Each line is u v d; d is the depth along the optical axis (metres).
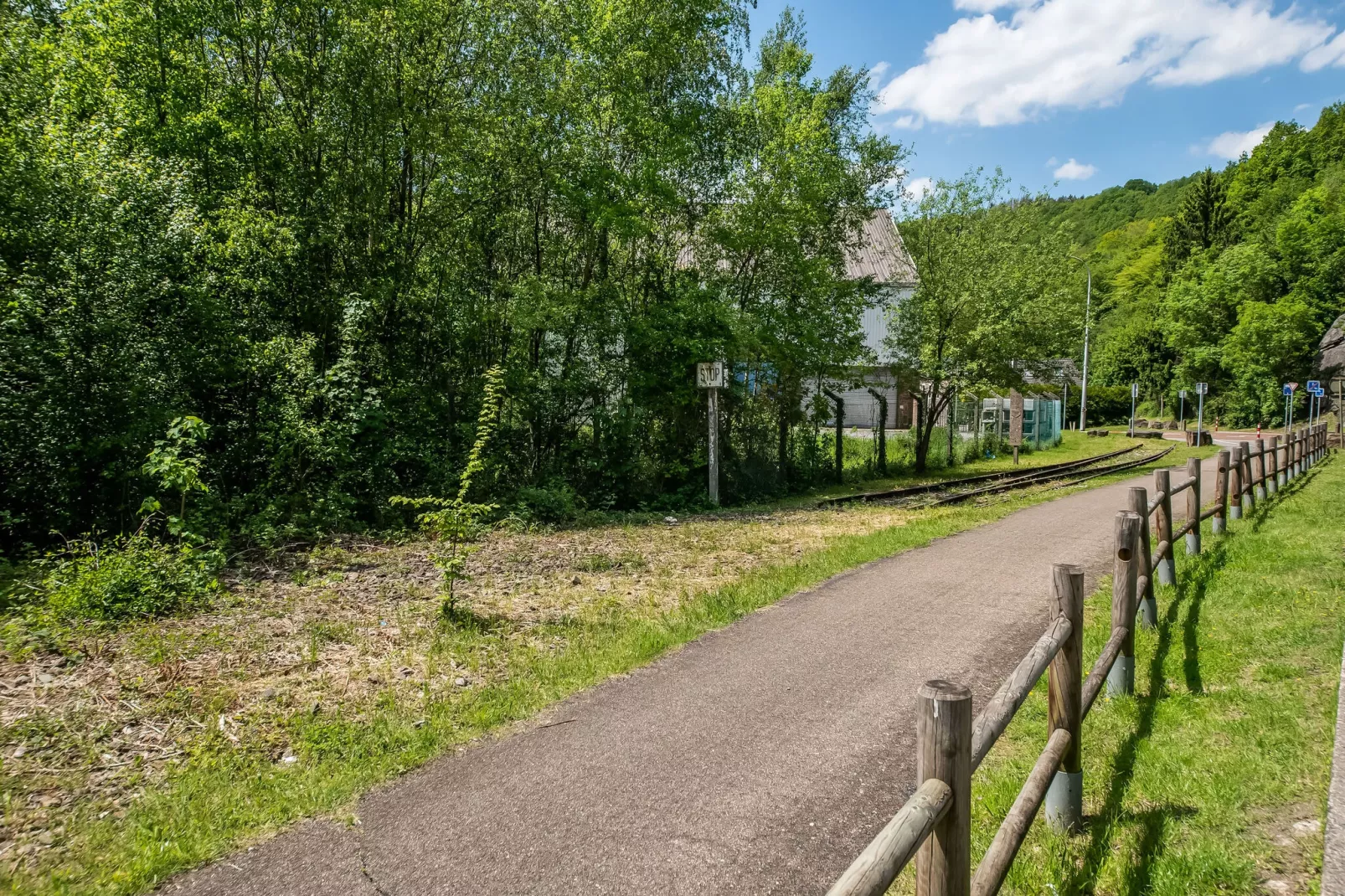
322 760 4.15
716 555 9.66
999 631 6.22
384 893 3.01
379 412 11.58
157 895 3.01
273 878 3.11
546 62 13.39
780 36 18.92
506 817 3.56
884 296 21.38
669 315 14.45
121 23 10.59
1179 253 68.12
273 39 11.49
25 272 8.43
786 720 4.59
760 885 3.05
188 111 11.16
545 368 14.03
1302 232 51.59
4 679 5.12
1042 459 27.34
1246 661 5.22
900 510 13.59
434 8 11.80
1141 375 64.50
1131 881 3.02
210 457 10.33
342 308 11.71
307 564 8.84
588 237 14.59
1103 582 7.83
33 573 7.52
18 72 9.09
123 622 6.38
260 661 5.60
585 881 3.08
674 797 3.72
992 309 21.02
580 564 9.09
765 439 17.23
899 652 5.75
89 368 8.70
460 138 12.46
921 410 22.50
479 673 5.44
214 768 4.04
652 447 15.42
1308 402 48.28
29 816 3.57
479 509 7.09
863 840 3.36
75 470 8.66
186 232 9.55
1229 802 3.49
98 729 4.44
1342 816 3.07
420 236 13.08
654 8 13.83
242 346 10.42
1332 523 9.54
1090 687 3.90
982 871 2.44
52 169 8.66
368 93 11.77
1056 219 26.52
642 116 13.73
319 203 11.91
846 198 18.31
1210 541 8.97
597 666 5.48
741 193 15.59
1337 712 4.03
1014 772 3.94
